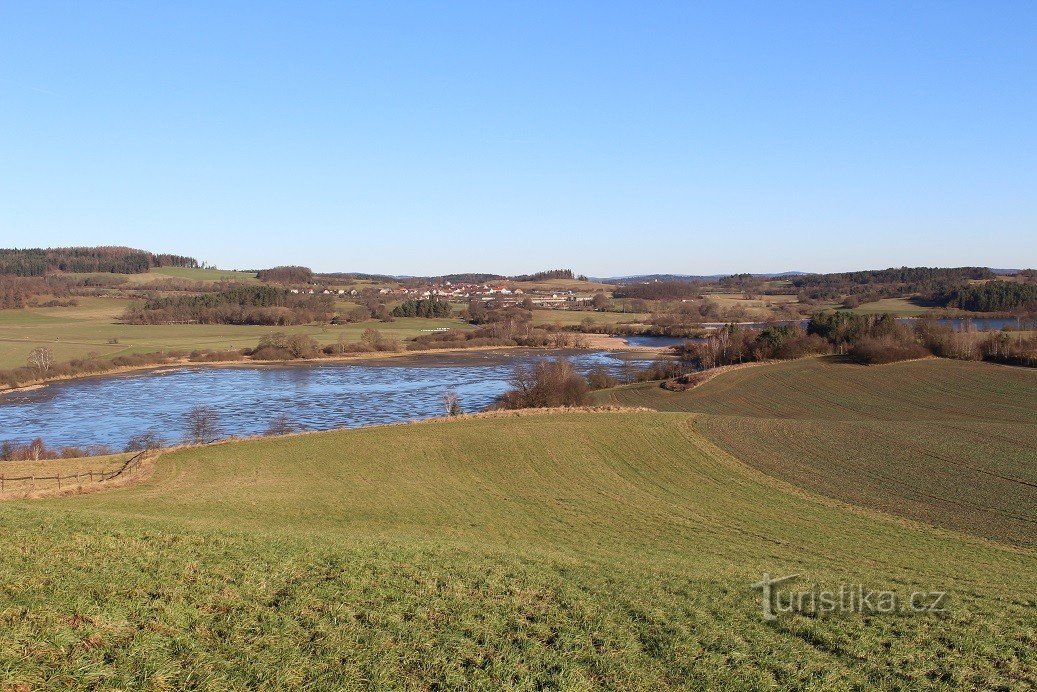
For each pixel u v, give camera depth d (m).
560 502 31.05
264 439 43.78
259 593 11.87
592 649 10.82
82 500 28.11
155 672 8.80
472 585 13.53
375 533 23.09
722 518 28.66
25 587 10.87
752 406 70.12
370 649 10.13
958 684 10.53
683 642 11.37
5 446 53.09
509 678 9.68
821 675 10.55
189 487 32.41
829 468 38.22
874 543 24.97
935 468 37.19
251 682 8.96
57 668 8.55
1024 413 61.97
